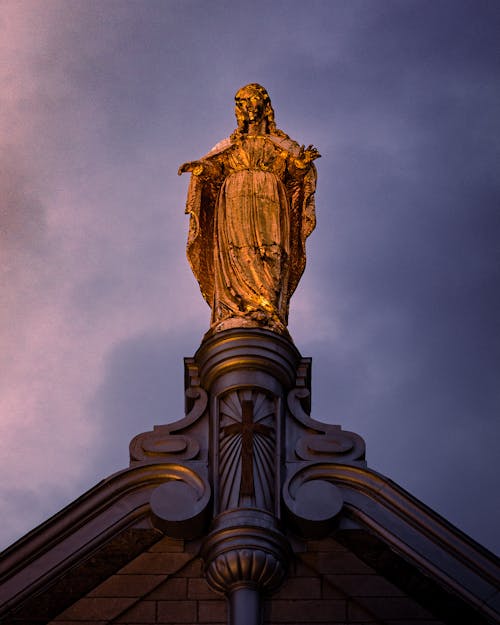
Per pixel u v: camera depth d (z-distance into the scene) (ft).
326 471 82.99
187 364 87.51
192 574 80.48
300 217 93.61
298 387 86.74
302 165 93.25
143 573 80.33
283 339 86.22
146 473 82.64
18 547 79.92
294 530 81.61
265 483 82.28
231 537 79.51
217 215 92.27
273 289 88.69
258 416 84.53
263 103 96.37
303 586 80.18
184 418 85.46
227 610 79.30
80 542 80.64
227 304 88.53
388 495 82.12
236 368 85.66
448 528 81.20
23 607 78.95
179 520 80.59
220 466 82.99
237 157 94.22
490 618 79.05
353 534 81.61
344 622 79.15
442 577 80.12
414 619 79.20
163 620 79.05
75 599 79.41
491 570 80.12
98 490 81.76
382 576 80.33
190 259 91.97
